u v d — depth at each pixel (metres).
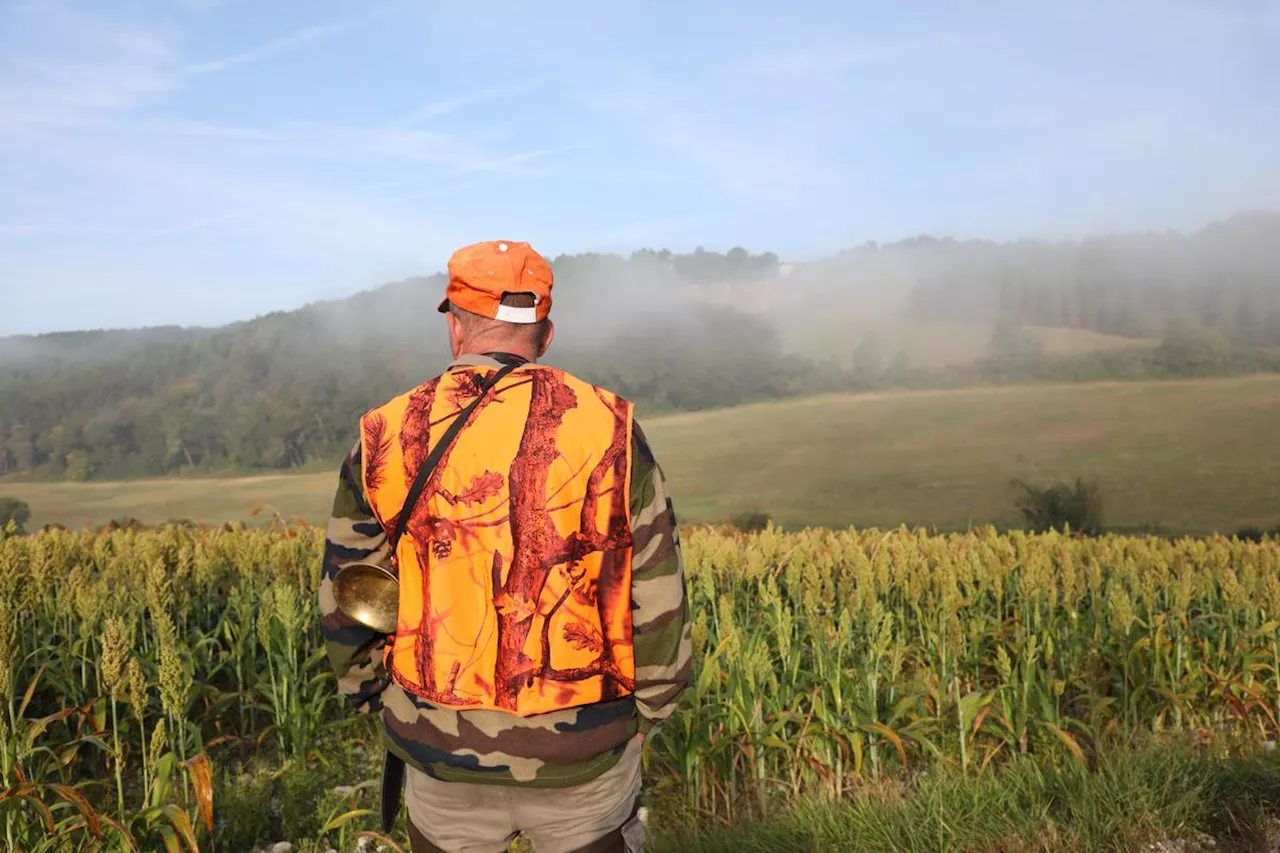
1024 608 6.05
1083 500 34.22
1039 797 3.95
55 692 5.07
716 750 4.26
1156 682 5.46
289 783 4.34
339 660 1.80
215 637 5.61
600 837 1.76
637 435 1.76
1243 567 7.42
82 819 3.47
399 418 1.76
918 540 9.42
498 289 1.81
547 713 1.66
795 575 6.17
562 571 1.67
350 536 1.79
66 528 8.28
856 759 4.37
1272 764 4.16
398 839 3.95
